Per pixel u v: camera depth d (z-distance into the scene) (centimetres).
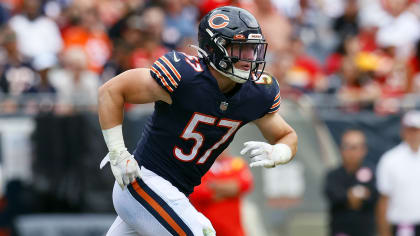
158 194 1353
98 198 2575
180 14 3294
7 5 3397
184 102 1303
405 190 2517
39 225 2541
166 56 1309
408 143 2527
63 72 2905
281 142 1404
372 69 3030
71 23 3259
